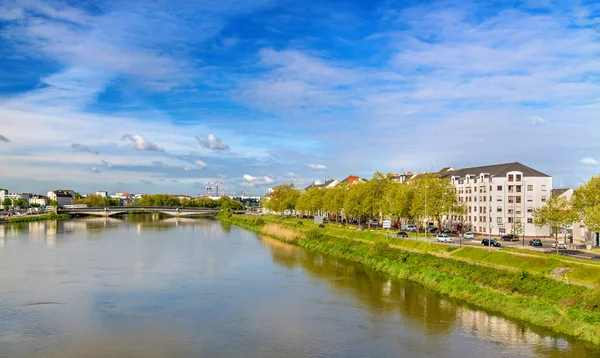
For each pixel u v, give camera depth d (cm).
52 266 9488
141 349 4900
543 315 5569
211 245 13800
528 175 13425
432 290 7538
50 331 5419
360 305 6606
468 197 14838
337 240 12775
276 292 7406
